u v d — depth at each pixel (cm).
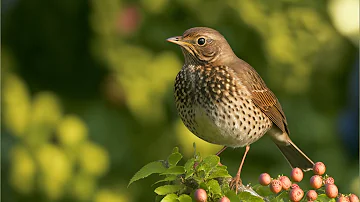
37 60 1462
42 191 1212
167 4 1241
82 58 1431
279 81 1271
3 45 1446
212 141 877
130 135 1333
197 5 1231
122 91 1269
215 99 842
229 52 885
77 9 1401
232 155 1303
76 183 1212
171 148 1282
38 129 1232
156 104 1271
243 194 623
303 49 1258
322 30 1269
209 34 876
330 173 1338
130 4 1273
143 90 1265
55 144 1234
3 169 1302
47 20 1426
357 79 1350
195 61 873
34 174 1212
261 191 675
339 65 1326
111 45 1279
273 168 1295
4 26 1455
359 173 1354
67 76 1455
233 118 847
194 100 852
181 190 636
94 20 1288
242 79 855
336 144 1371
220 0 1223
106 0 1270
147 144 1320
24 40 1456
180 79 866
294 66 1257
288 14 1250
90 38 1402
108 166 1262
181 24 1273
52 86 1458
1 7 1452
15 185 1213
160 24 1273
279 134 940
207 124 850
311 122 1329
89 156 1223
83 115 1352
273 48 1227
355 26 1279
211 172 619
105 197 1239
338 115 1381
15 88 1262
